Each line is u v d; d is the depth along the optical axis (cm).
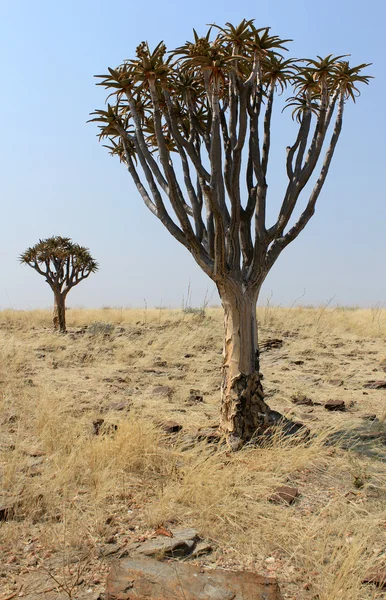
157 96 496
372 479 431
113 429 512
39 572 302
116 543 332
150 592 272
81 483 418
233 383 509
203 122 579
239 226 509
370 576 294
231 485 409
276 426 521
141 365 934
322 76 537
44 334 1319
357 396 721
